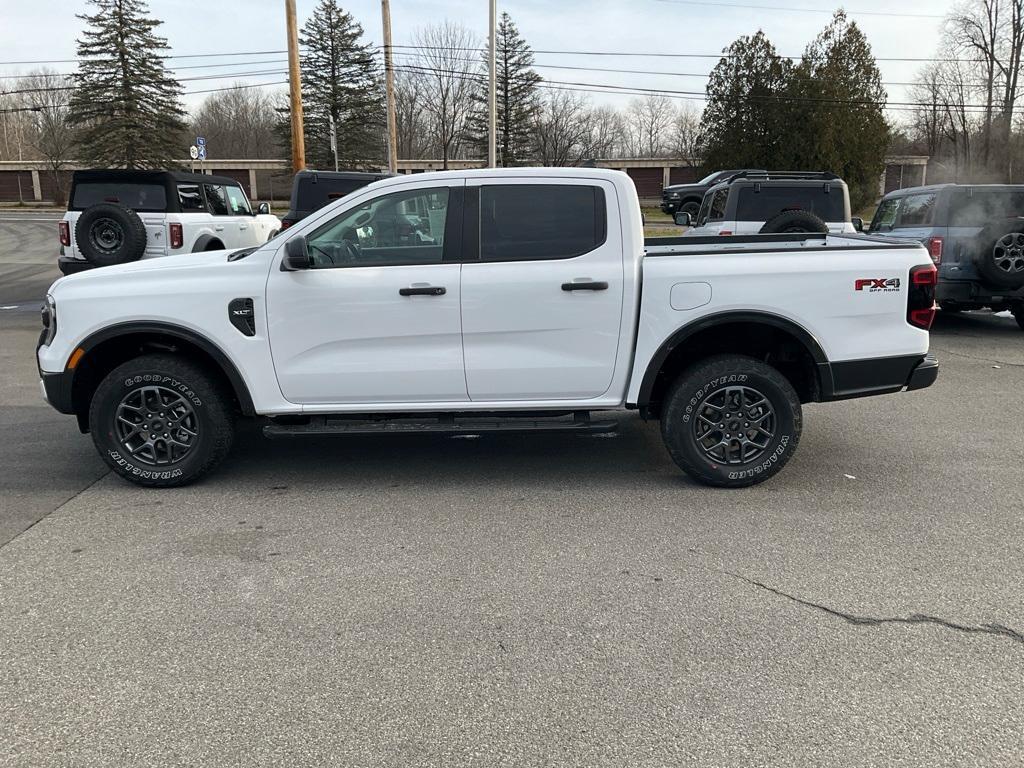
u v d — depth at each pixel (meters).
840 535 4.20
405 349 4.72
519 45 50.88
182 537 4.19
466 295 4.64
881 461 5.45
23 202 56.44
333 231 4.71
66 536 4.20
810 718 2.68
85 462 5.45
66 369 4.77
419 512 4.55
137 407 4.83
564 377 4.78
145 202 11.01
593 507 4.62
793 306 4.68
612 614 3.38
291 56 18.48
